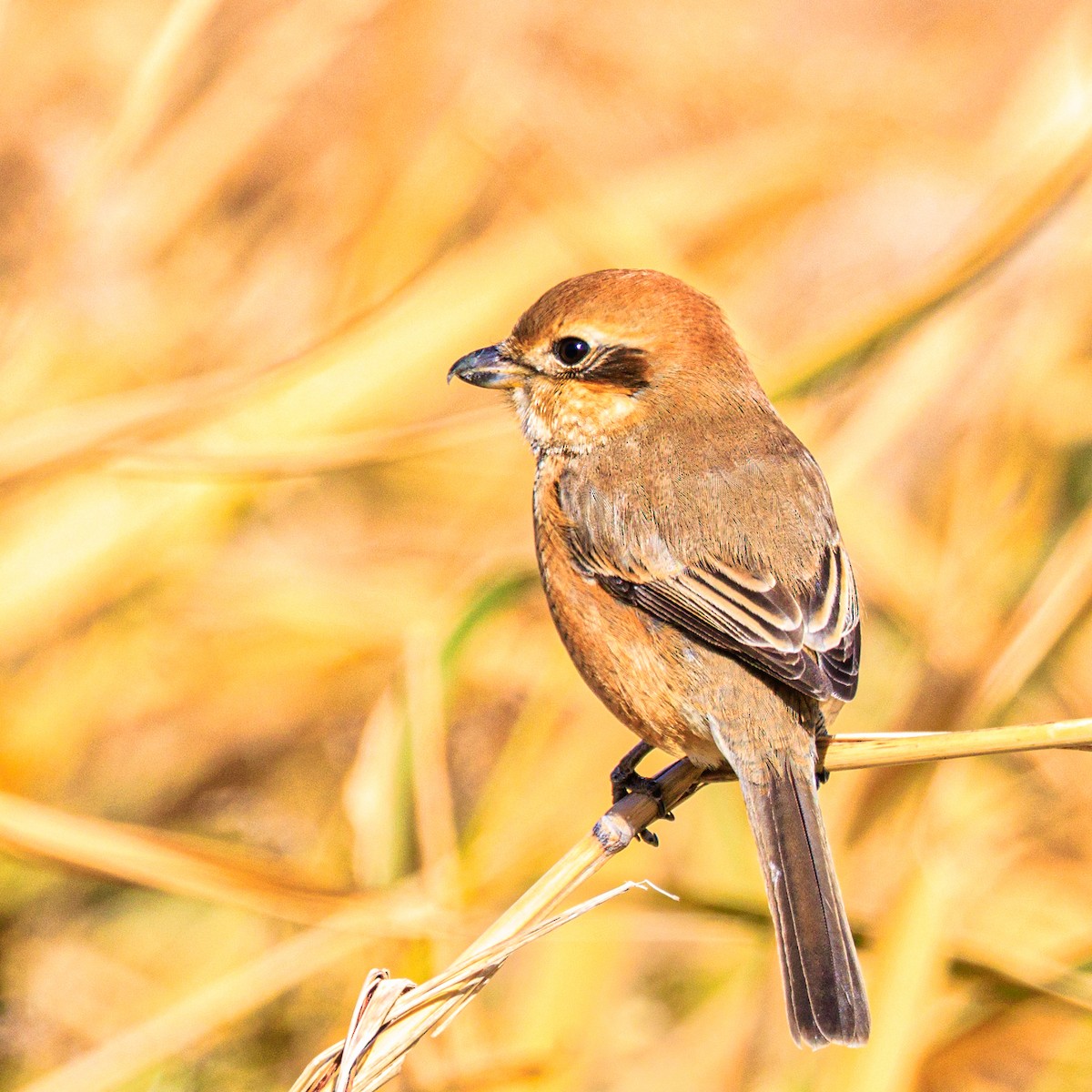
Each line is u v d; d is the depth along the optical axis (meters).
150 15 11.65
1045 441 11.20
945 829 9.87
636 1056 9.05
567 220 11.69
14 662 10.37
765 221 12.62
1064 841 10.71
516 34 11.95
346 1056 5.68
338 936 7.93
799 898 6.97
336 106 11.80
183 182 11.48
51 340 11.02
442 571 11.37
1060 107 11.18
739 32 12.57
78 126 11.34
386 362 10.87
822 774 7.59
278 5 11.85
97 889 9.55
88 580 10.46
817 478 8.18
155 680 10.66
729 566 7.69
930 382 11.02
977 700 8.84
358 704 10.91
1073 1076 9.27
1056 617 8.71
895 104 13.09
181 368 11.23
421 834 8.03
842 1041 6.61
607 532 7.93
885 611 11.19
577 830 9.23
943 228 12.22
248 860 7.59
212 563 11.00
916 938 7.74
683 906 8.26
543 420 8.53
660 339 8.35
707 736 7.63
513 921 6.50
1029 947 9.58
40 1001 9.05
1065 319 11.67
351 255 11.54
